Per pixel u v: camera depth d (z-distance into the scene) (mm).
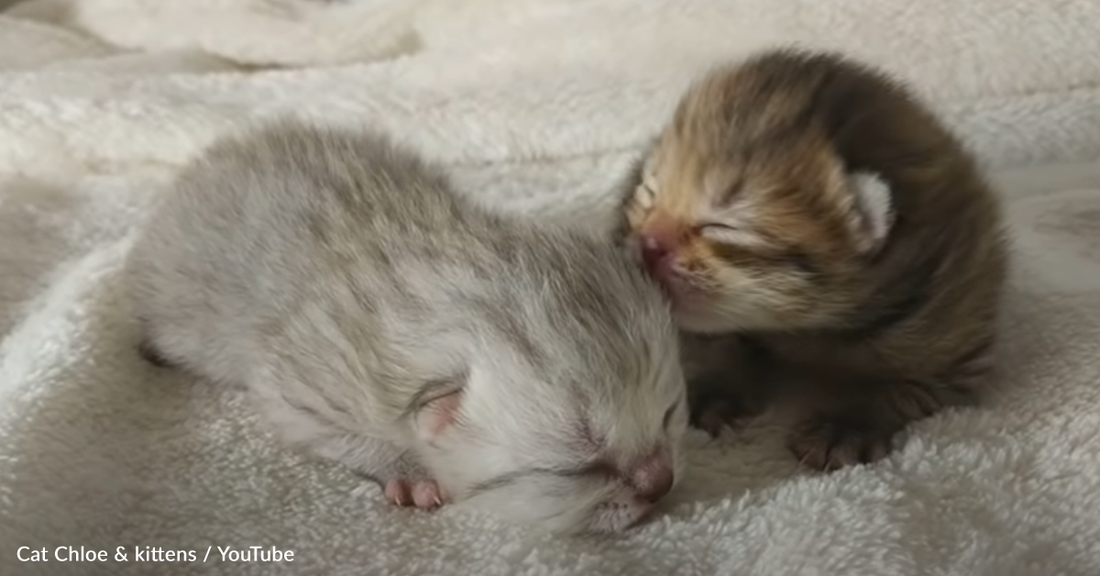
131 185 391
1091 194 376
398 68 428
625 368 277
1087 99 403
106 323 327
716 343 320
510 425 277
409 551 282
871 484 281
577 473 276
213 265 316
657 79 407
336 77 425
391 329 288
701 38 418
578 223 339
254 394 311
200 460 303
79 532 283
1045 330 315
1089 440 287
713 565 275
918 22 410
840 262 297
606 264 291
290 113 389
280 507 293
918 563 266
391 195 310
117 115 401
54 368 310
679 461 290
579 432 275
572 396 275
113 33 483
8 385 308
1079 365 303
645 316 283
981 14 409
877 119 307
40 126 398
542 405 275
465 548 282
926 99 387
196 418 315
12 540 273
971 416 297
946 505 279
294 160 326
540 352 277
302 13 494
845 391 313
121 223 377
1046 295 326
